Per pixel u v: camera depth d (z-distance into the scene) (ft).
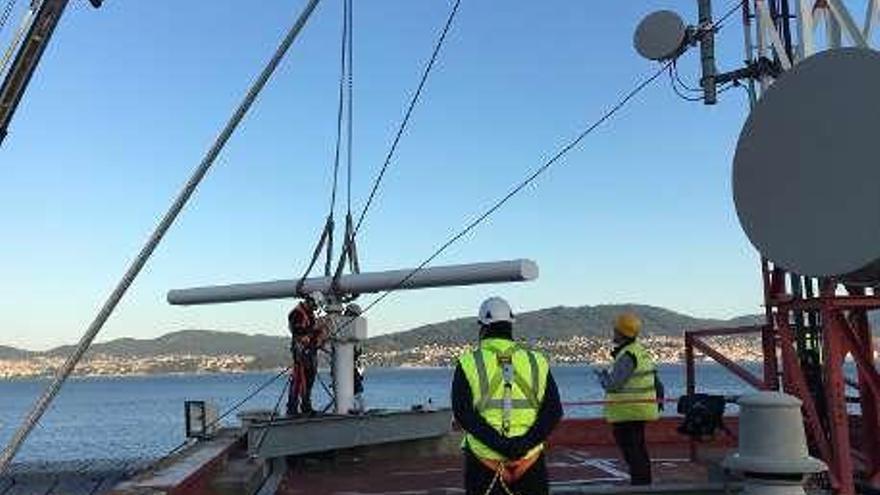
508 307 19.88
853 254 26.89
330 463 45.21
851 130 27.58
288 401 44.27
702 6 36.76
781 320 30.76
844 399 27.71
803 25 33.91
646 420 31.48
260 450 38.65
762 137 30.04
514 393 18.89
